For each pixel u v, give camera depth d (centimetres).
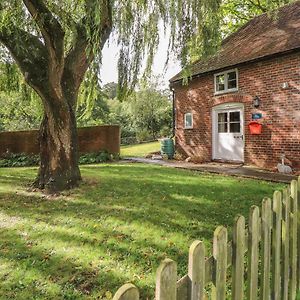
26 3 595
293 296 252
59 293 291
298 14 1118
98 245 394
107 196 634
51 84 657
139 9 682
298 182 262
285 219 233
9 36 629
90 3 605
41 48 662
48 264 346
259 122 1040
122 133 2645
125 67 709
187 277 137
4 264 347
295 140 930
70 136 720
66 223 478
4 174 988
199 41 719
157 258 358
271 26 1177
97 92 822
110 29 671
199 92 1281
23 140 1401
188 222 471
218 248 155
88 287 301
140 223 469
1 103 1809
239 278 176
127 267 338
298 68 912
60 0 634
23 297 286
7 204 600
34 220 497
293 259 248
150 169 1022
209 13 694
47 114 702
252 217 188
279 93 970
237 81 1116
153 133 2659
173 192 656
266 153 1022
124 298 105
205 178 831
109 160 1335
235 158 1155
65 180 707
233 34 1389
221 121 1205
